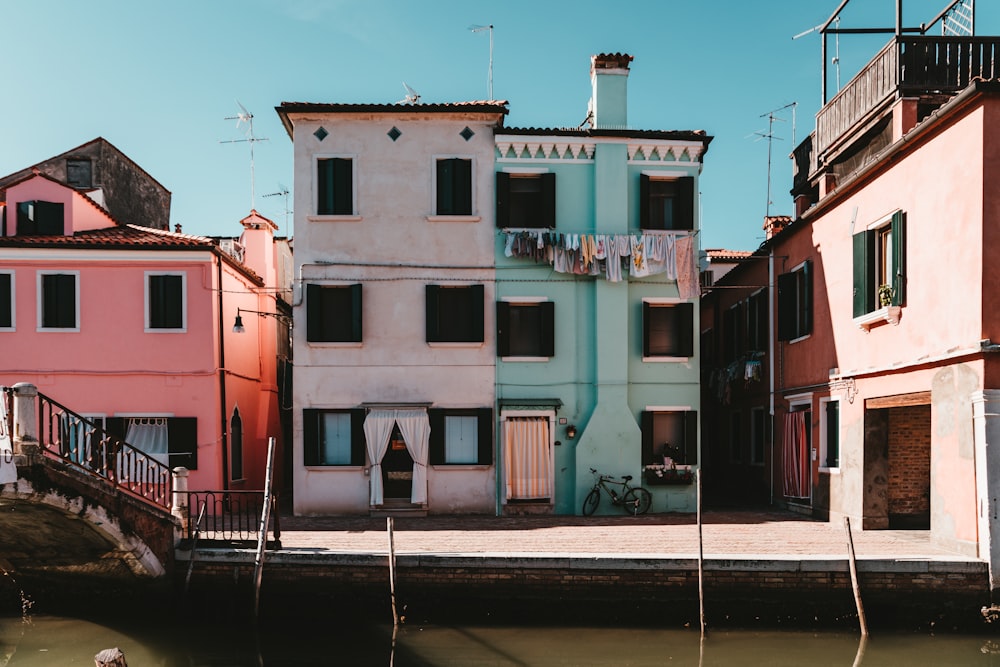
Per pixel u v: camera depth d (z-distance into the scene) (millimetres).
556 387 16641
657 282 16828
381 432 16234
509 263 16688
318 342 16422
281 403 21812
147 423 16625
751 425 19422
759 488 18812
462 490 16391
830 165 16984
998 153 10641
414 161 16719
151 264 16656
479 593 11375
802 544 12227
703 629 10656
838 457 14711
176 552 12055
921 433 13883
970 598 10594
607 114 17125
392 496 16469
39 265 16484
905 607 10719
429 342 16438
